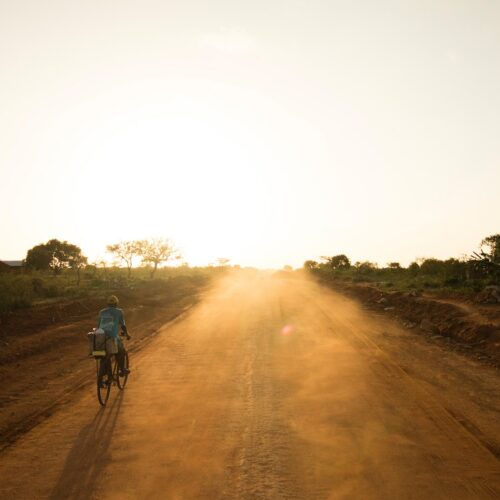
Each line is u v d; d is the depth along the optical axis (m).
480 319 15.49
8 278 24.30
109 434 7.24
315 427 7.39
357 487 5.50
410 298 21.38
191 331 16.58
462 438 6.91
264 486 5.55
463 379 10.19
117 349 9.10
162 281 34.03
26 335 15.34
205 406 8.50
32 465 6.23
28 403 8.91
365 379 10.09
